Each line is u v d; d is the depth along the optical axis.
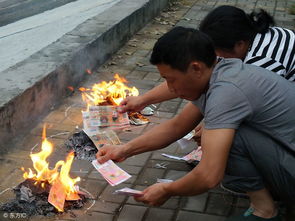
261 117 2.44
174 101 4.65
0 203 3.01
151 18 7.62
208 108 2.33
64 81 4.64
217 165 2.29
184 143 3.43
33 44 6.04
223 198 3.11
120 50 6.16
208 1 9.16
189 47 2.27
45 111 4.29
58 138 3.89
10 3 8.74
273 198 2.80
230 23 2.77
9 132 3.73
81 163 3.51
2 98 3.73
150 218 2.91
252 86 2.37
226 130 2.29
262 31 2.89
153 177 3.36
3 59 5.43
